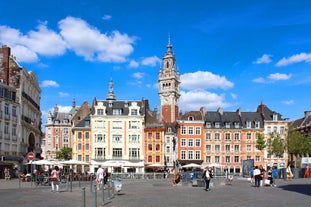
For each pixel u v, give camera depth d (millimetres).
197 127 96812
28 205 21516
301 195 26859
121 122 87625
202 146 96250
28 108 70188
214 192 31016
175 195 28188
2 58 63281
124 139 87188
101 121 87375
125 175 63125
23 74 65062
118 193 30172
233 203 22094
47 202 23109
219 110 100938
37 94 79625
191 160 95312
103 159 86188
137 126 87750
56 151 129875
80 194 28859
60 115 146000
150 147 89812
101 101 88625
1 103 57594
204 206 20719
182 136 96375
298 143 81312
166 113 156250
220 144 96812
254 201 23062
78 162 56031
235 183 45438
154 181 52781
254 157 96688
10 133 60000
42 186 39875
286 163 95938
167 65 159125
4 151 57906
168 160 98125
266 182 38188
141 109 89750
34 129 73625
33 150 73688
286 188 34500
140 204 21922
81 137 88250
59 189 34625
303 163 65000
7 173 53281
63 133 143625
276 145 82812
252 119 99125
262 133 97062
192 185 40188
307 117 106938
